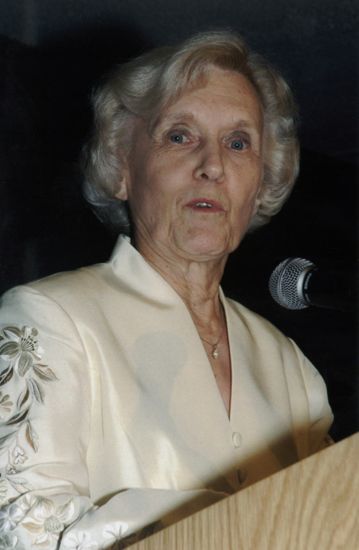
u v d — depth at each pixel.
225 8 5.15
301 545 1.99
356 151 5.98
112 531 2.63
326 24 5.18
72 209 5.31
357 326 5.58
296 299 3.06
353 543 1.95
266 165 3.50
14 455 2.72
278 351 3.37
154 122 3.30
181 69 3.31
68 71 5.43
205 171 3.20
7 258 5.18
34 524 2.63
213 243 3.18
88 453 2.85
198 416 2.99
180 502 2.71
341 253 5.93
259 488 2.06
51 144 5.36
